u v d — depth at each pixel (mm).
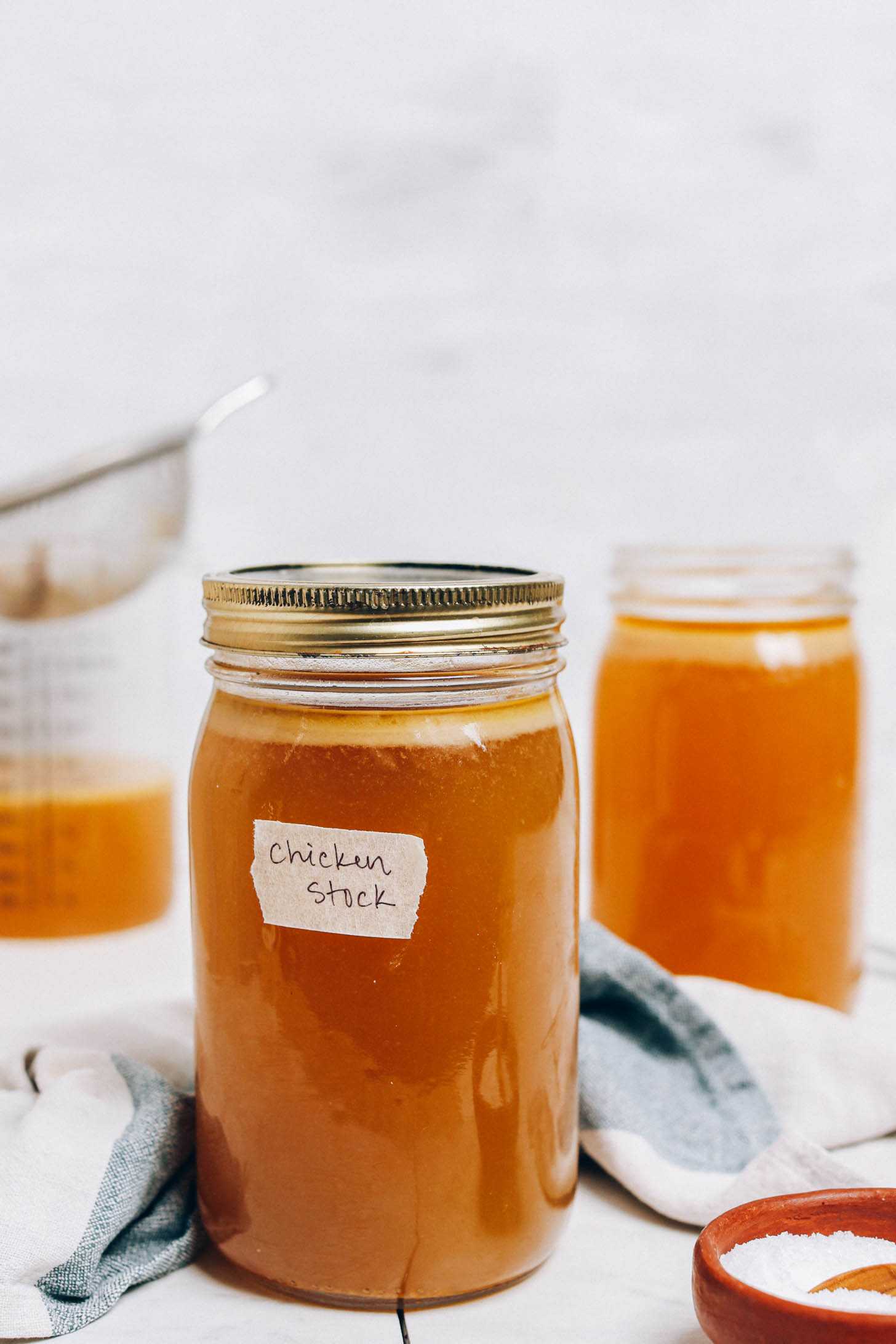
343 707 431
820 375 1025
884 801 1063
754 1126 531
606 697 632
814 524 1043
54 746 726
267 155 974
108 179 963
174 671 781
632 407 1026
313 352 1002
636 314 1016
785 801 599
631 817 619
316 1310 453
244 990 445
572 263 1006
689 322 1018
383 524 1024
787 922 604
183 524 756
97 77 949
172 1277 470
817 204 1005
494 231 997
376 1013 432
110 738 748
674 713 605
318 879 430
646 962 553
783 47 981
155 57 954
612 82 979
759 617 603
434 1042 434
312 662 426
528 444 1026
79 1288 450
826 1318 392
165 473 727
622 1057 542
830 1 976
